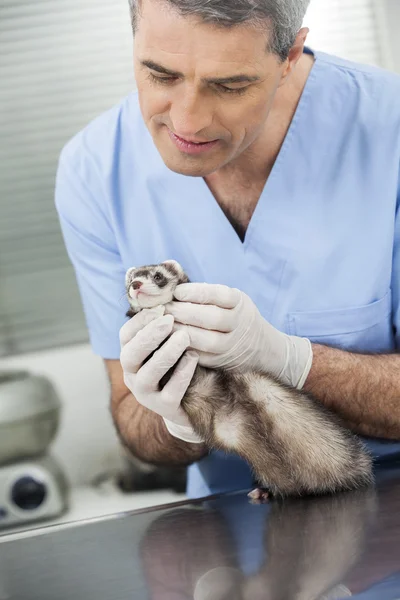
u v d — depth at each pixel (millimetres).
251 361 986
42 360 1996
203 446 1074
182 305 959
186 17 778
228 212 1084
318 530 709
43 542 817
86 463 1867
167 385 958
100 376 1973
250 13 781
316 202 1057
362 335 1070
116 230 1120
